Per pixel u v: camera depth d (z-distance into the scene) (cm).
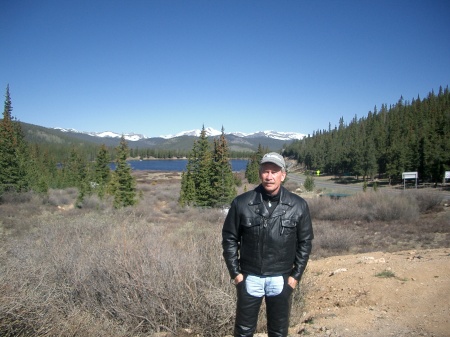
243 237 284
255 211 278
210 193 3384
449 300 514
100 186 3456
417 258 787
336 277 681
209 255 490
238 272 283
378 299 548
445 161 4969
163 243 538
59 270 473
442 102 9881
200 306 430
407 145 6269
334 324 457
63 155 11919
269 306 284
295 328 459
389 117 10956
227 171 3456
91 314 420
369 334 420
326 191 4884
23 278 392
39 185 3469
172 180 7519
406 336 412
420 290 564
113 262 469
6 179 3256
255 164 6288
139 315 425
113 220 859
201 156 3462
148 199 3797
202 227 776
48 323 347
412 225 2180
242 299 282
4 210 2456
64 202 3334
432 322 449
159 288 432
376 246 1602
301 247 286
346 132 12150
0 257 443
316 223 2336
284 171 282
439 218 2366
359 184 6656
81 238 623
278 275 278
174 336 416
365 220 2508
